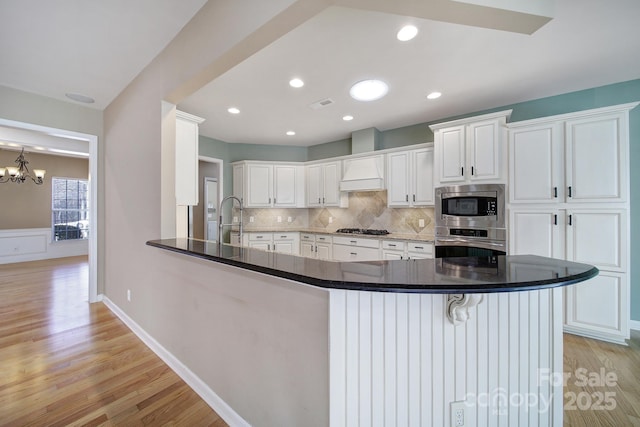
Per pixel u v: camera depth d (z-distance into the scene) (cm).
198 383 186
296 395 127
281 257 150
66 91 300
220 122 405
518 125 283
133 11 185
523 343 133
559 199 265
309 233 490
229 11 161
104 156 352
